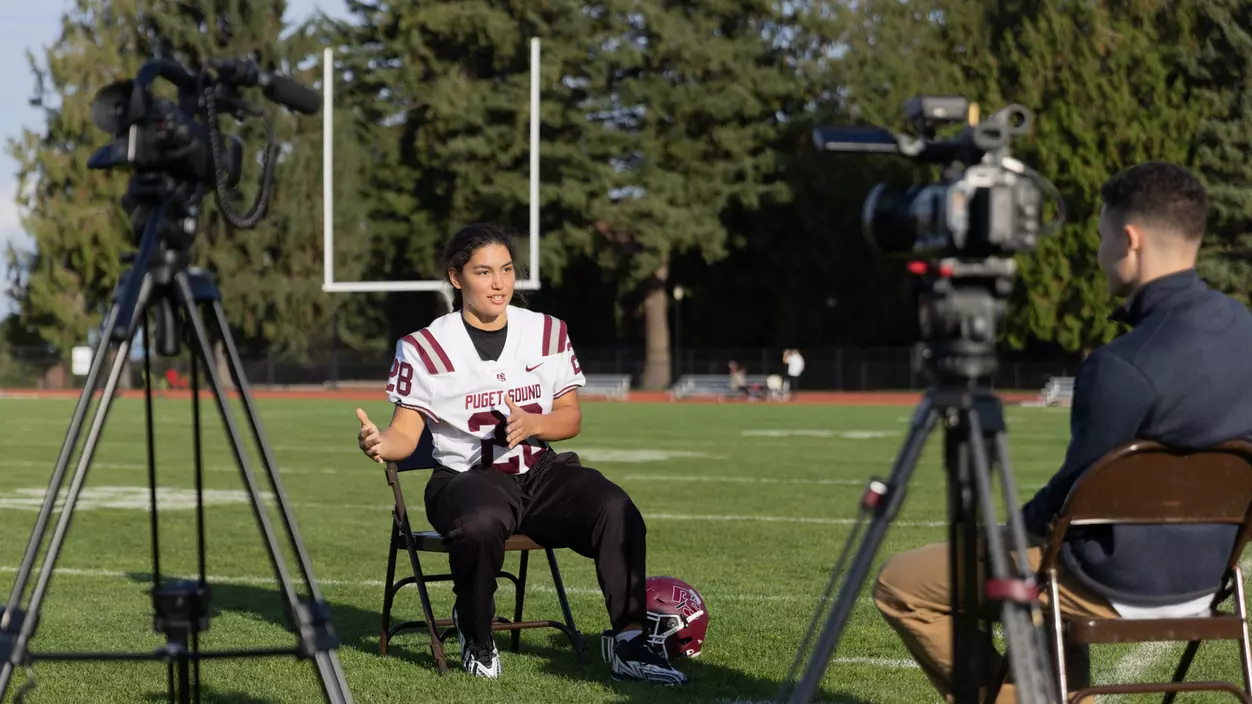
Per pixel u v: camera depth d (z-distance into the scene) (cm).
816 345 4006
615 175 3597
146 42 3612
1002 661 264
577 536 394
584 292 4316
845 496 946
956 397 215
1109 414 256
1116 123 2988
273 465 239
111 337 225
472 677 392
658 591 414
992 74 3181
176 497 946
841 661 411
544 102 3516
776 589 550
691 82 3697
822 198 3784
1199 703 361
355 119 3656
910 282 221
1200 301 260
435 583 576
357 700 363
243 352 3962
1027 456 1336
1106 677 398
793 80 3762
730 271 4122
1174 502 253
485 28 3512
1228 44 3142
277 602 528
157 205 233
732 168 3719
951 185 208
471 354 402
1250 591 518
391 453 393
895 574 301
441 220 3666
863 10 3862
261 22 3588
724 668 404
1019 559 207
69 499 226
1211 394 254
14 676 396
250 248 3556
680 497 938
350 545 702
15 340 3897
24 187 3588
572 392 416
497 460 399
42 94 3575
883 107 3572
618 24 3647
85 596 541
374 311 4356
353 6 3775
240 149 247
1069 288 2994
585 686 381
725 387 3325
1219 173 3097
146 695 373
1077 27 3147
